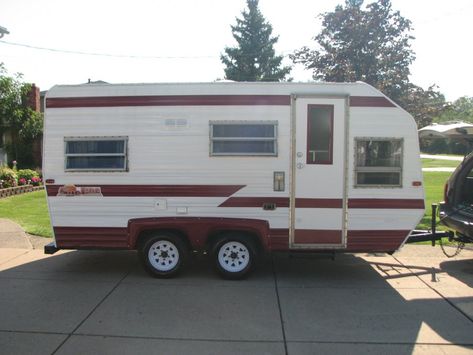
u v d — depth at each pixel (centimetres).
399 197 615
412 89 1222
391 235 618
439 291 580
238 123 612
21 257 732
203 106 614
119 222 627
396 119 609
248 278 629
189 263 701
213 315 495
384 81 1177
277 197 615
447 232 729
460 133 824
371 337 445
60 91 623
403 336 448
